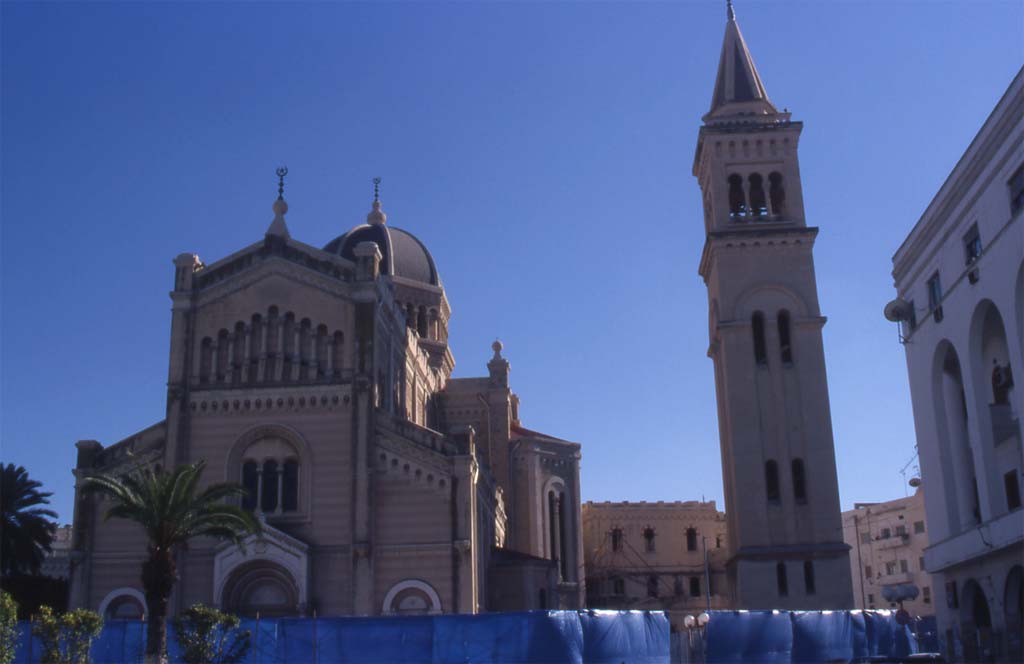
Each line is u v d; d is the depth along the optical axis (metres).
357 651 42.81
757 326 75.88
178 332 62.69
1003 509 46.72
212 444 61.03
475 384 89.00
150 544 46.34
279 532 57.59
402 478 59.69
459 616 42.75
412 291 89.12
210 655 41.66
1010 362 43.47
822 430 72.50
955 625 52.62
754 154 79.25
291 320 63.06
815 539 70.31
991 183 44.59
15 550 65.06
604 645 42.84
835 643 51.75
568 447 90.06
